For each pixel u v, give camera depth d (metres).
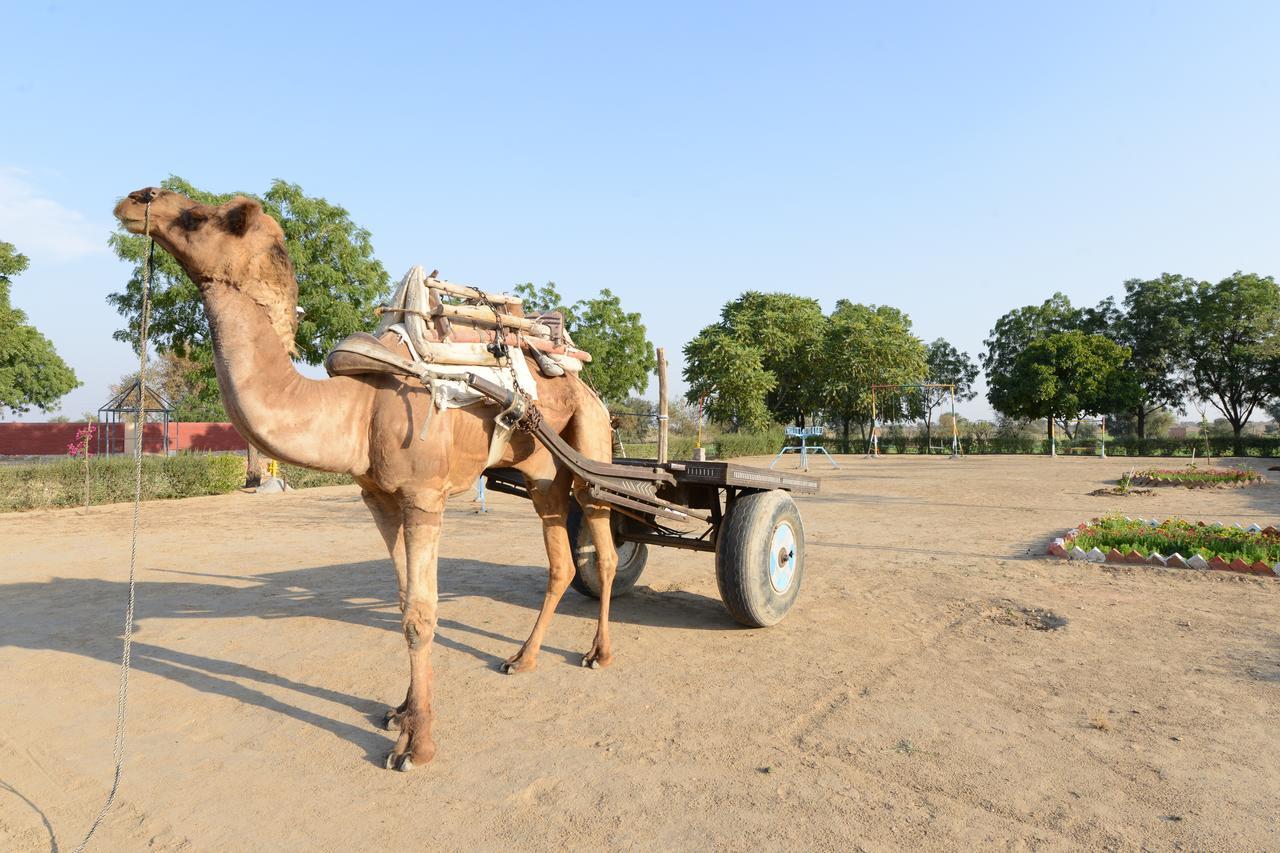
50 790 3.88
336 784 3.91
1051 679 5.41
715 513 6.82
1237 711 4.79
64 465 18.23
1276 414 74.75
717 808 3.62
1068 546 10.73
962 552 10.87
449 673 5.55
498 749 4.30
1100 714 4.76
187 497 20.50
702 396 13.09
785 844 3.31
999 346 72.94
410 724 4.17
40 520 15.29
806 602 7.73
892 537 12.45
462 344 4.73
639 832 3.42
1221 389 59.91
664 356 7.16
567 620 7.03
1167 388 62.78
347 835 3.43
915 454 58.38
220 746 4.37
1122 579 8.80
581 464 5.24
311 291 22.59
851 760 4.12
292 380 4.04
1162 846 3.27
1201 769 3.99
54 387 50.66
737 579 6.35
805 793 3.76
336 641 6.37
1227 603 7.61
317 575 9.31
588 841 3.36
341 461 4.16
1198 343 59.19
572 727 4.59
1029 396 56.88
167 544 11.99
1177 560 9.47
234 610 7.47
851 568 9.60
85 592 8.37
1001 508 17.06
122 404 31.84
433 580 4.35
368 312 23.91
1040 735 4.45
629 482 5.93
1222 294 57.59
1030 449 58.75
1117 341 63.97
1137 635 6.50
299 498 20.16
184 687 5.30
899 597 7.95
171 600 7.93
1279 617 7.04
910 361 59.06
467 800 3.73
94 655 6.03
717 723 4.64
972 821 3.48
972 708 4.87
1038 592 8.16
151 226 3.71
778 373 61.53
